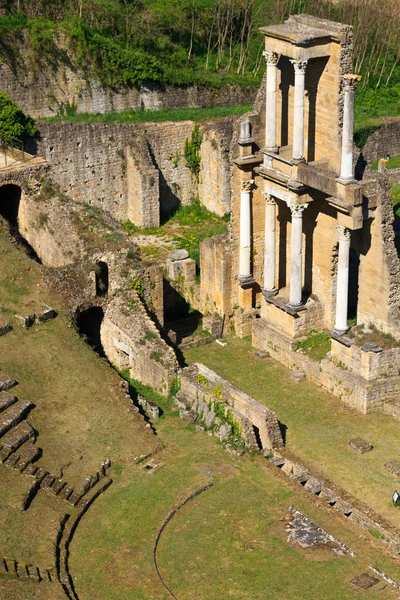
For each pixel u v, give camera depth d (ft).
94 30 376.07
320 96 246.27
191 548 200.54
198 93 380.17
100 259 261.03
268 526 205.26
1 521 198.29
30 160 298.15
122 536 202.80
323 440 234.79
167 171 354.13
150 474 217.77
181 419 236.02
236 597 189.57
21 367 238.27
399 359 242.99
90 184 346.54
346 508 213.66
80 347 247.91
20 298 256.52
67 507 207.21
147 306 263.70
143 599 188.34
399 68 433.48
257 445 225.56
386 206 240.12
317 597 188.75
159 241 337.11
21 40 349.00
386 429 237.86
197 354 268.82
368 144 392.06
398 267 242.37
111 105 366.22
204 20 411.34
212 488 214.90
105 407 232.73
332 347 250.16
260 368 262.06
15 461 212.84
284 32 241.35
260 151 257.14
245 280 269.23
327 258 254.88
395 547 203.72
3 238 274.36
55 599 182.91
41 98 355.56
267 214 258.78
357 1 432.25
